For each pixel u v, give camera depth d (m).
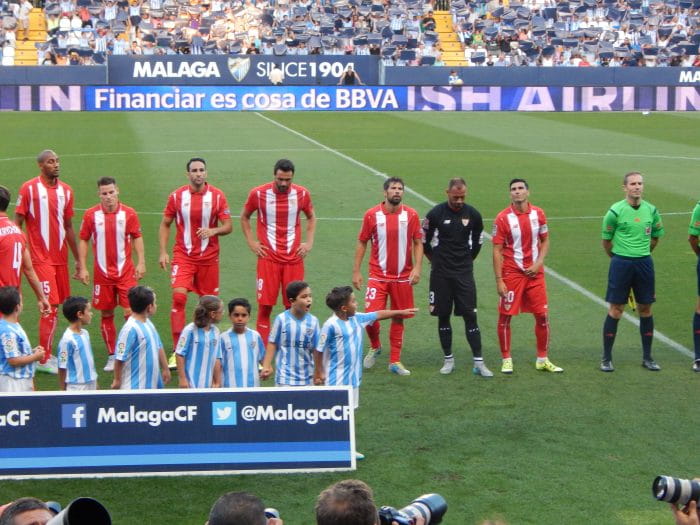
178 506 7.12
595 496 7.25
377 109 40.59
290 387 7.73
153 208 18.48
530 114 39.25
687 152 27.92
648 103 41.31
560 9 48.00
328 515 3.57
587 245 15.89
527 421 8.79
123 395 7.62
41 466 7.55
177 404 7.65
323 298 12.70
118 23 44.72
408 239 10.12
